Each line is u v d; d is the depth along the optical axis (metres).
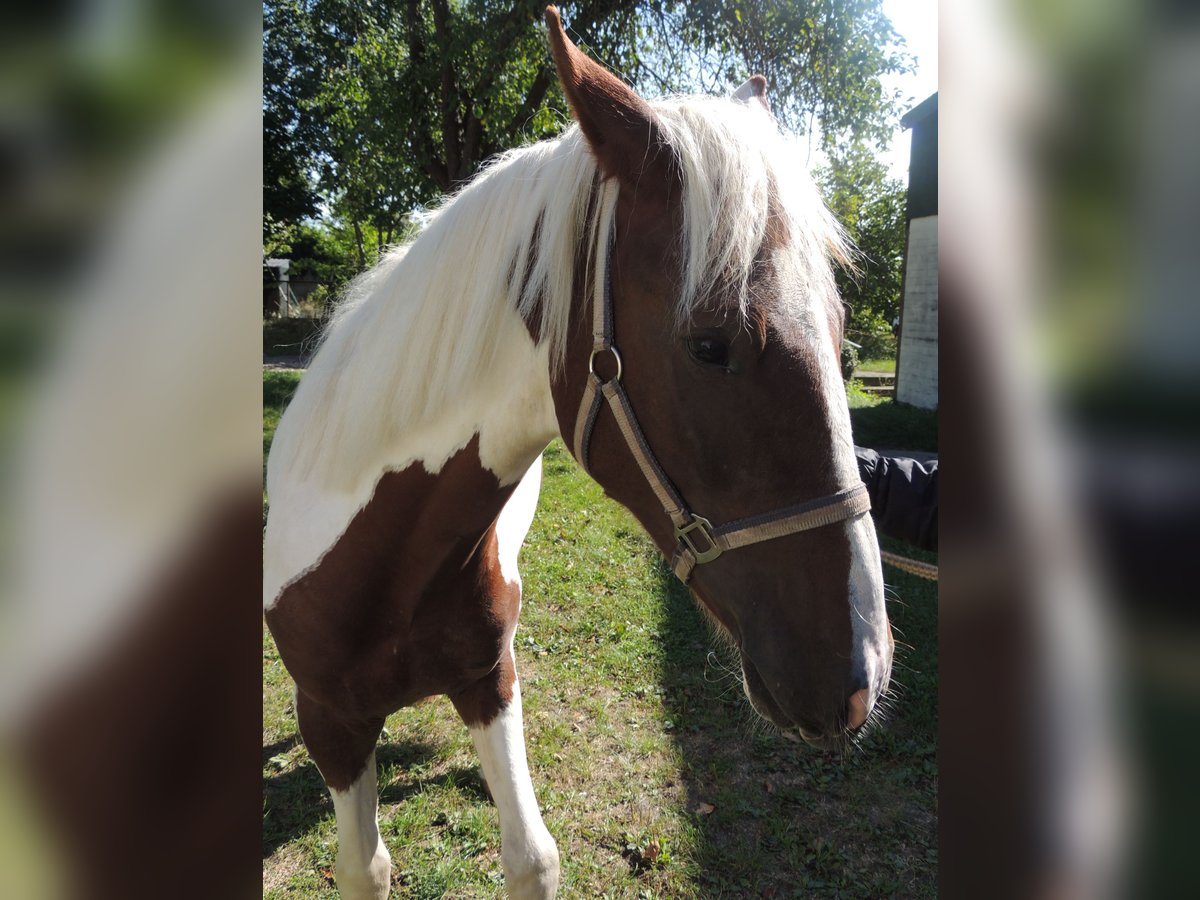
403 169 8.18
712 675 3.01
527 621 3.44
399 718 2.79
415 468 1.28
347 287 1.58
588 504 5.20
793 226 0.98
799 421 0.95
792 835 2.20
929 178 9.95
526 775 1.47
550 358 1.15
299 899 2.00
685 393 0.99
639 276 1.02
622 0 7.05
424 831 2.23
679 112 1.05
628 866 2.08
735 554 1.02
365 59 8.40
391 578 1.36
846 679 0.95
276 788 2.42
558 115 7.92
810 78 7.38
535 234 1.17
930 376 9.85
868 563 0.97
